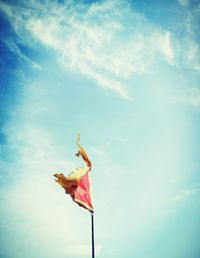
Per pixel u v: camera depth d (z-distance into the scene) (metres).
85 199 6.01
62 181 5.93
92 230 5.94
